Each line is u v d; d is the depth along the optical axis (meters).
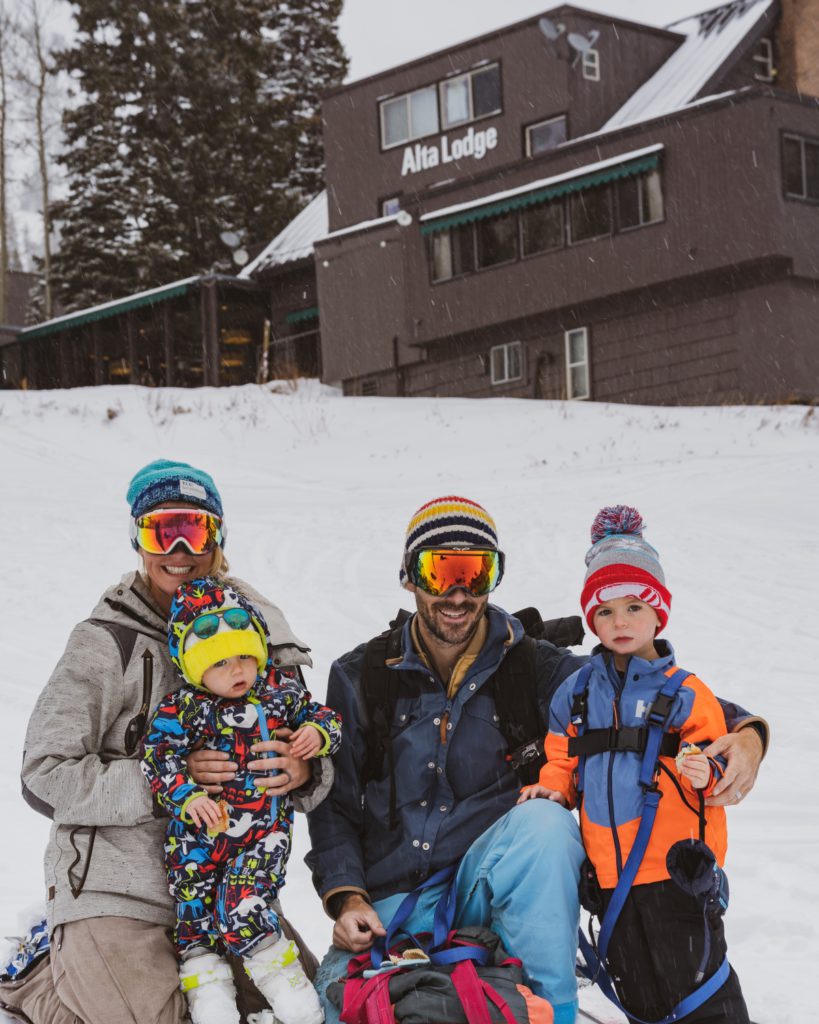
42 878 5.97
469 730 4.20
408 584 4.25
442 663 4.25
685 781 3.80
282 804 3.94
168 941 3.89
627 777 3.81
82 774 3.84
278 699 3.96
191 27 60.81
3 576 13.50
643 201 35.09
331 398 33.03
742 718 3.95
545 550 15.40
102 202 55.47
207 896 3.87
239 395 31.88
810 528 16.83
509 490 21.36
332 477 24.48
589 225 36.16
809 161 34.00
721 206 33.72
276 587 13.47
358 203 42.94
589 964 4.01
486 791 4.20
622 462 24.64
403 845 4.18
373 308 40.97
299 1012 3.69
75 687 3.97
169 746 3.85
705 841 3.79
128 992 3.72
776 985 4.82
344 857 4.18
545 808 3.88
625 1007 3.84
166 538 4.09
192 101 58.88
